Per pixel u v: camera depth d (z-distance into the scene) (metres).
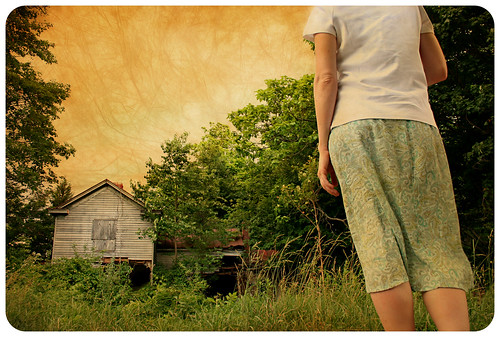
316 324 2.35
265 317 2.55
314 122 10.93
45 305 3.42
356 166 1.10
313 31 1.23
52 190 11.16
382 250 1.03
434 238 1.07
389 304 0.99
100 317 3.17
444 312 0.96
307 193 9.28
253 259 3.94
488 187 7.19
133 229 11.72
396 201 1.08
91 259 9.37
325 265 3.68
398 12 1.23
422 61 1.41
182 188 11.16
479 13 7.36
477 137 8.17
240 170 12.24
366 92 1.15
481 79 7.81
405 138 1.11
